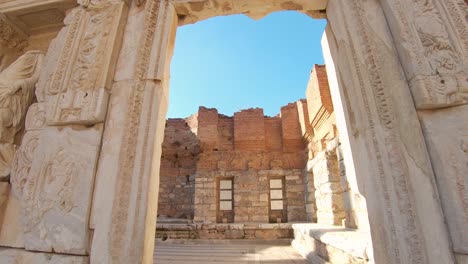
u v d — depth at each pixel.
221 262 5.77
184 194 13.08
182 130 13.79
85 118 2.25
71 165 2.19
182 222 11.93
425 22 1.96
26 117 2.58
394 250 1.59
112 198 2.02
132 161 2.10
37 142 2.43
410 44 1.92
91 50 2.54
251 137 12.16
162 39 2.52
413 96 1.84
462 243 1.49
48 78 2.60
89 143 2.23
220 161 12.00
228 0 2.63
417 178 1.68
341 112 2.52
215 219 11.26
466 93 1.72
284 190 11.70
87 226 2.01
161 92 2.39
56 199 2.11
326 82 8.20
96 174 2.15
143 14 2.67
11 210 2.34
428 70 1.81
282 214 11.38
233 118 12.84
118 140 2.19
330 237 4.43
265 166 11.83
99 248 1.92
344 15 2.28
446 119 1.73
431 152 1.72
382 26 2.14
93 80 2.38
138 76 2.37
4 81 2.73
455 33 1.88
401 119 1.82
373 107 1.91
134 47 2.52
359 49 2.12
